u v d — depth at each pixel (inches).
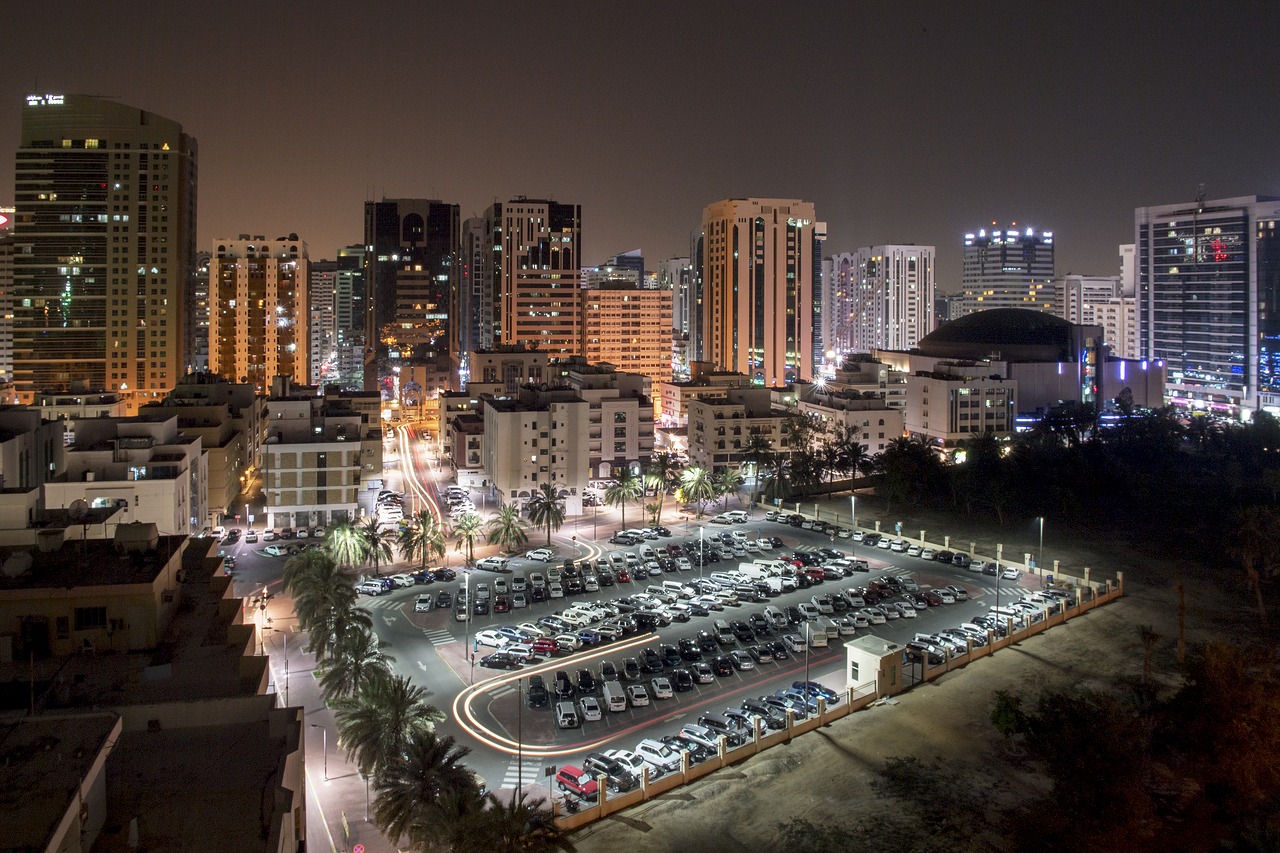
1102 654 4372.5
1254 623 4830.2
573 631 4719.5
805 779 3225.9
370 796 3144.7
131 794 1683.1
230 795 1685.5
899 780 3211.1
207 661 2404.0
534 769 3334.2
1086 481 7524.6
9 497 3631.9
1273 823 2655.0
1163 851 2797.7
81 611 2443.4
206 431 7160.4
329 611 3917.3
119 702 2122.3
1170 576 5698.8
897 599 5275.6
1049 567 5935.0
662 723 3727.9
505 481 7549.2
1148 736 3277.6
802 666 4343.0
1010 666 4227.4
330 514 6801.2
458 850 2295.8
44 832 1393.9
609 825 2938.0
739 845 2832.2
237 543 6402.6
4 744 1685.5
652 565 5826.8
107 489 5600.4
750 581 5516.7
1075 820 2805.1
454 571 5787.4
